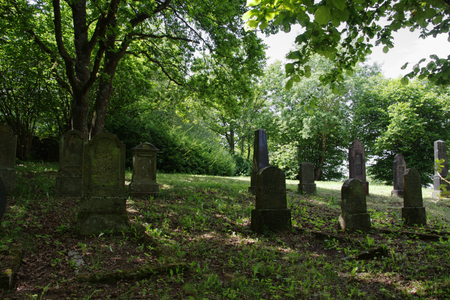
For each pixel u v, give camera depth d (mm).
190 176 16375
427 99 25125
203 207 7973
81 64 11312
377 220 7684
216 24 13359
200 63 15383
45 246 4539
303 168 12297
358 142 13414
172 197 8977
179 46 14859
